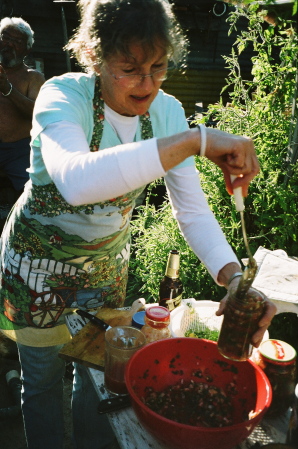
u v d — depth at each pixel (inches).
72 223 62.8
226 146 42.9
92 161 42.6
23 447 93.6
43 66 207.6
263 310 45.9
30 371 74.4
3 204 169.3
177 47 49.9
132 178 41.6
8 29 134.5
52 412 78.6
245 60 231.3
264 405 43.9
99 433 80.5
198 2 204.8
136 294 132.4
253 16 106.1
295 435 42.8
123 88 49.9
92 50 49.8
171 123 62.4
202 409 48.5
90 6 48.6
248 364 49.4
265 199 103.4
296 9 44.0
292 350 50.0
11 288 70.6
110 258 70.6
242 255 104.0
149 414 41.0
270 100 106.7
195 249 59.6
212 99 237.1
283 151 106.0
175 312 61.6
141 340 53.2
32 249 67.2
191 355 52.6
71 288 70.0
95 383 54.3
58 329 72.1
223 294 107.8
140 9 45.4
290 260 79.4
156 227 116.2
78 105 53.9
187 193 60.9
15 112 142.5
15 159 149.5
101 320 63.1
